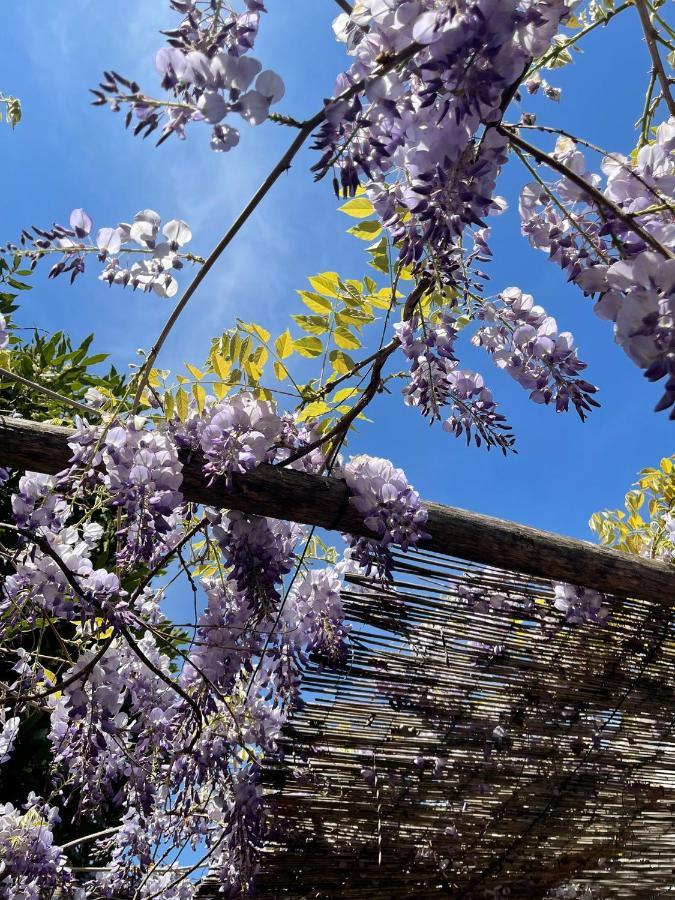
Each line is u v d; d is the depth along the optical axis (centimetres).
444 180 55
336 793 125
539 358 92
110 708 103
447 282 83
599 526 168
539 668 131
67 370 267
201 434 92
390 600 118
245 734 121
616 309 47
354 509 96
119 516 86
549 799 143
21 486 91
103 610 94
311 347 101
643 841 159
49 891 130
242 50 56
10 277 216
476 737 130
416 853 133
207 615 115
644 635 134
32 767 221
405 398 107
